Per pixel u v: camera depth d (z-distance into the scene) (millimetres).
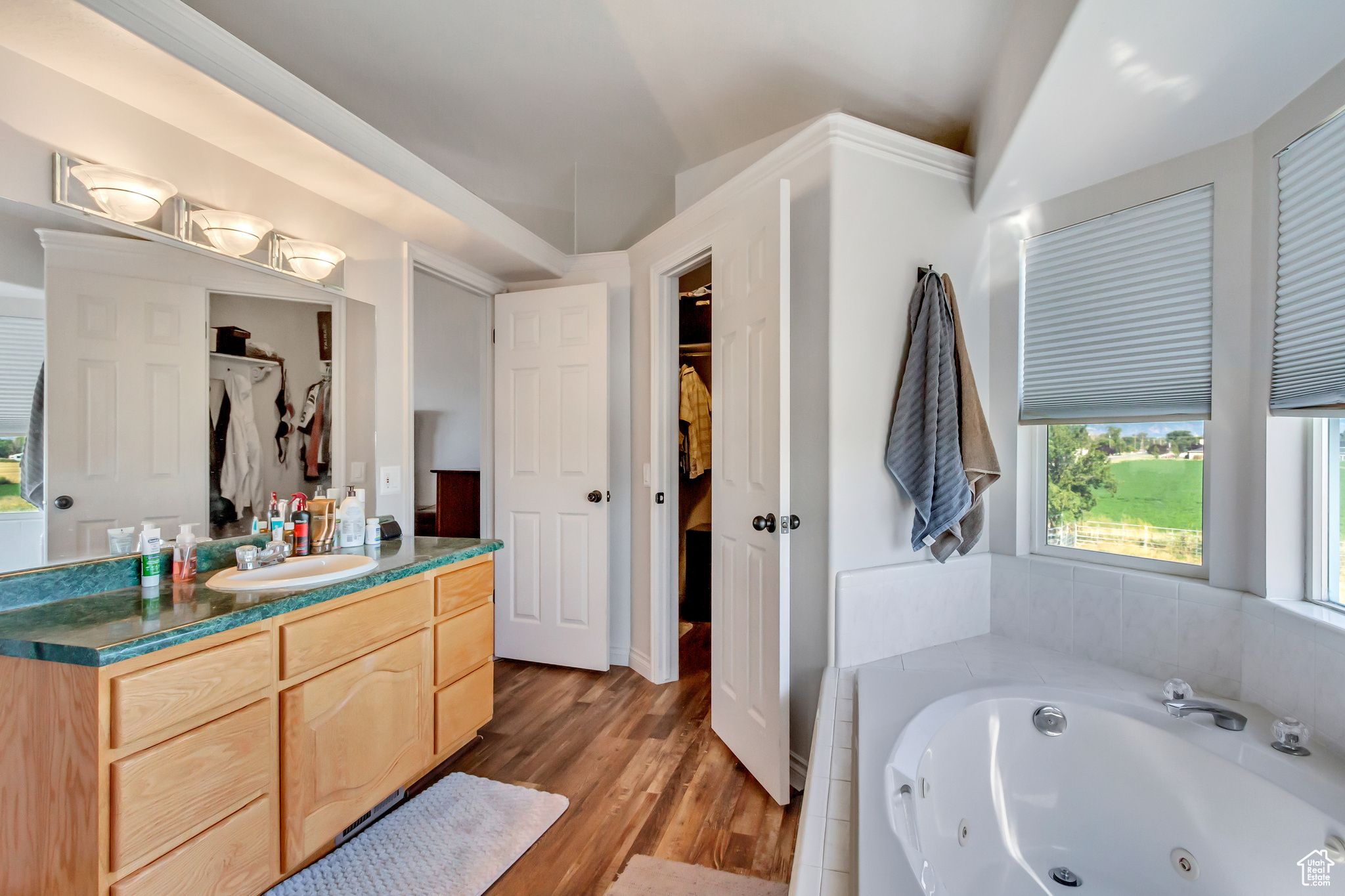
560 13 1893
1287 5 1118
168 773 1207
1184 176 1772
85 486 1493
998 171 1887
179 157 1702
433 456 4945
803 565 2049
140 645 1158
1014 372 2221
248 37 2014
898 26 1859
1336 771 1259
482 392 3371
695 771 2078
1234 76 1366
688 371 4062
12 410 1369
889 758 1306
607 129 2637
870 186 1993
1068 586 2041
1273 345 1575
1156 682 1769
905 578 2039
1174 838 1422
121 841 1128
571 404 3090
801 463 2057
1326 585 1532
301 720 1495
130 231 1581
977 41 1859
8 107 1358
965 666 1918
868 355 1985
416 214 2316
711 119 2537
